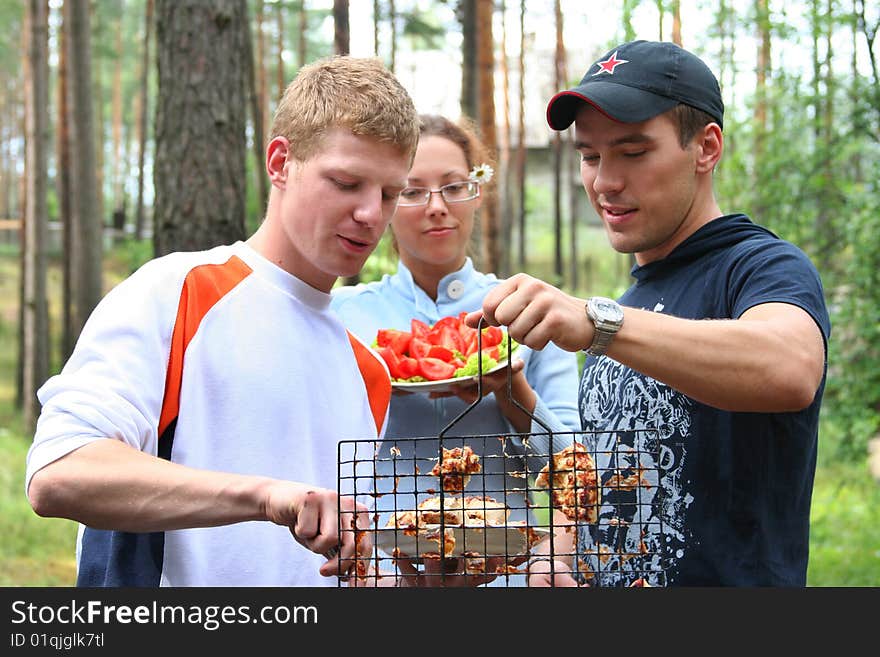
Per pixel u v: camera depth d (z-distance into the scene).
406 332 2.88
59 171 16.97
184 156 5.53
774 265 2.00
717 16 10.92
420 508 1.94
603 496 2.16
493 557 1.85
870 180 8.89
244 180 5.69
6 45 30.41
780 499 2.06
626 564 2.08
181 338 2.10
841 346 8.80
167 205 5.55
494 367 2.59
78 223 13.47
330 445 2.24
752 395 1.77
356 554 1.80
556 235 21.17
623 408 2.21
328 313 2.32
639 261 2.36
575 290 23.61
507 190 18.94
